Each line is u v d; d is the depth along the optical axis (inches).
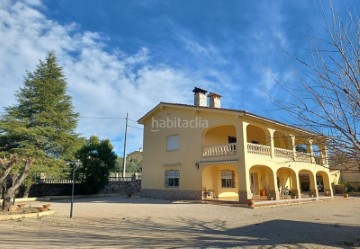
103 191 1285.7
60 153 1095.6
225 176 1024.2
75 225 480.4
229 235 397.1
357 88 231.9
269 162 901.2
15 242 340.5
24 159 764.6
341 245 320.2
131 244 332.8
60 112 1095.0
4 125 945.5
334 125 246.7
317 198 1008.9
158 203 855.1
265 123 909.8
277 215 614.5
